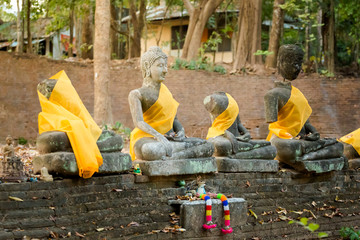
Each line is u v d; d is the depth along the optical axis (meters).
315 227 5.61
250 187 10.89
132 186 9.40
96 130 9.15
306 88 24.89
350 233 11.35
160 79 10.33
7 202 7.71
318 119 24.58
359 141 13.03
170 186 9.94
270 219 10.72
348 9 28.22
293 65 11.78
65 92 9.06
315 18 29.06
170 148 9.78
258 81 24.83
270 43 27.00
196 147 10.15
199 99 24.53
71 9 25.55
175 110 10.58
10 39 29.64
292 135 11.86
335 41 29.70
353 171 12.84
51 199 8.19
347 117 24.47
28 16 24.19
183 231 9.18
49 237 7.73
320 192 12.02
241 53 25.95
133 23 28.83
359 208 12.52
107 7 19.52
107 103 19.52
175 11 32.22
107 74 19.56
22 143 20.67
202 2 26.34
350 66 29.28
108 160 9.08
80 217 8.31
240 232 9.97
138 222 8.99
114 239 8.43
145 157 9.68
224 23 32.25
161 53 10.34
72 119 8.81
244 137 11.09
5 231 7.41
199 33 26.48
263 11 32.22
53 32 30.22
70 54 28.44
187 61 25.27
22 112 21.27
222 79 24.84
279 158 11.78
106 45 19.42
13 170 8.21
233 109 11.05
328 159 11.99
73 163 8.45
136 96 10.23
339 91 24.72
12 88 21.06
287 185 11.53
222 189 10.50
